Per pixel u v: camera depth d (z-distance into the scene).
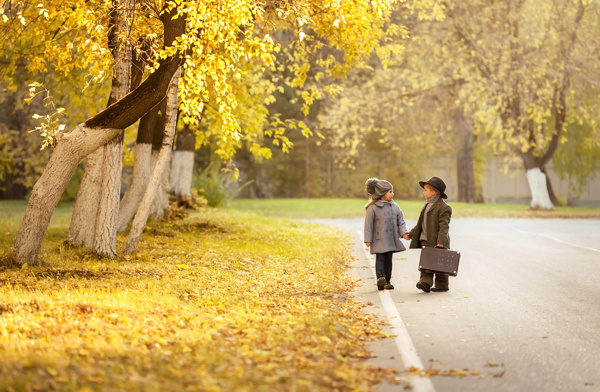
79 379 6.53
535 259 19.80
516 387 7.47
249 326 9.89
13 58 22.23
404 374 7.92
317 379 7.27
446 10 40.47
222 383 6.81
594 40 40.16
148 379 6.73
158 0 15.35
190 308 11.09
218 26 13.43
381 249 14.32
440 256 13.73
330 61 23.94
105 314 9.92
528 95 41.88
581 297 13.41
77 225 18.27
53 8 15.91
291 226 30.73
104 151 16.98
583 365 8.38
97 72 16.45
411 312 11.91
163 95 14.79
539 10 39.50
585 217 40.53
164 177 26.98
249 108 26.19
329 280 15.48
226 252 19.39
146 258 17.19
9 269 14.55
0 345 7.63
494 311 11.97
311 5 17.78
